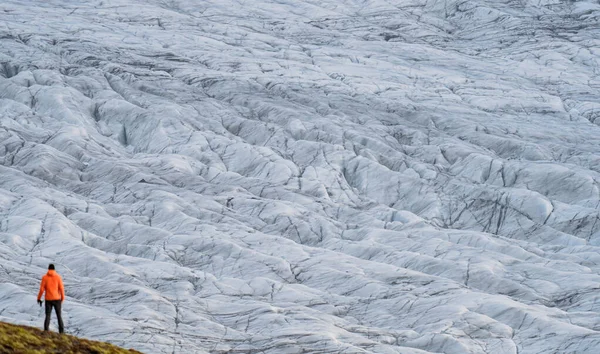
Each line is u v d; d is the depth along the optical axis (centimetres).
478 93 10094
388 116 8869
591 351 3806
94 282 4484
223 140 7781
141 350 3553
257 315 4222
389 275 4972
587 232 6372
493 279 4953
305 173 7325
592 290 4769
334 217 6400
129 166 6931
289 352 3650
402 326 4269
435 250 5541
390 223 6275
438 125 8812
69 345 2589
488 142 8250
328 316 4269
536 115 9581
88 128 7956
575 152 7981
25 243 5153
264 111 8725
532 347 3925
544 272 5141
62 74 9081
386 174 7325
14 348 2384
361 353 3622
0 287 4103
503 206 6725
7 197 5884
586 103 9912
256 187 6794
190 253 5284
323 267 5094
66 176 6750
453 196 6981
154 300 4244
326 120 8456
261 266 5084
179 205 6091
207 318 4181
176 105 8519
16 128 7500
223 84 9362
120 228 5603
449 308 4331
